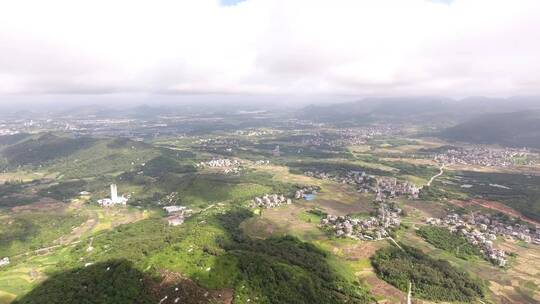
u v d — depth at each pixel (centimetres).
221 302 18125
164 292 18425
